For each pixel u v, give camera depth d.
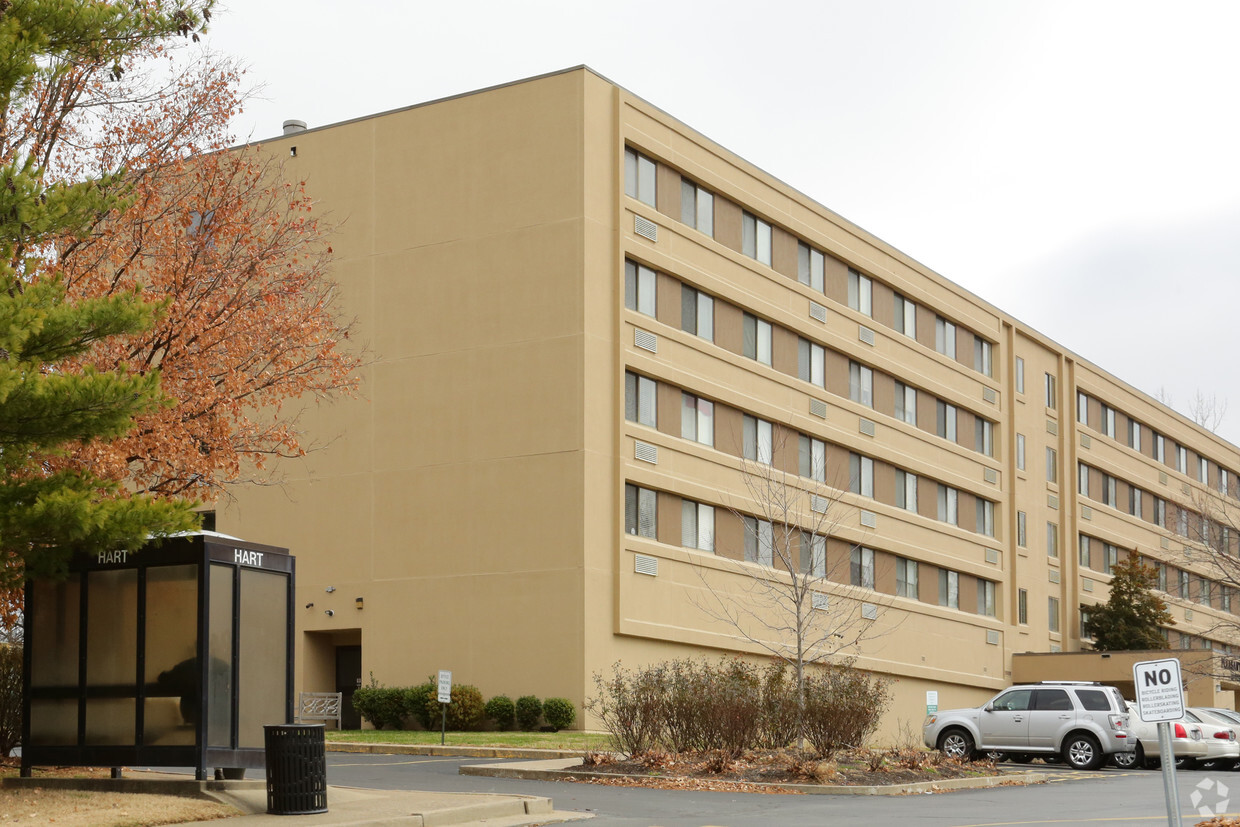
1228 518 56.53
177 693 15.83
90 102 22.66
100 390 14.73
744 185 42.00
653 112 38.12
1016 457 56.50
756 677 25.70
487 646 34.97
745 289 41.44
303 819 14.27
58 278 15.37
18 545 15.37
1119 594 58.78
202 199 24.27
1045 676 53.56
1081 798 19.64
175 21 18.70
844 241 46.88
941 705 49.94
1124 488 66.62
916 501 49.81
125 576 16.33
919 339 51.34
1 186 15.34
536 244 35.81
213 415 23.23
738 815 16.47
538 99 36.34
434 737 30.28
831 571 44.19
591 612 33.97
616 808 17.25
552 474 34.75
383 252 37.88
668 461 37.25
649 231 37.44
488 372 36.00
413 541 36.44
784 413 42.53
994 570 54.06
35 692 16.58
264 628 16.61
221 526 39.19
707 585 38.00
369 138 38.53
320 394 37.72
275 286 24.94
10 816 13.48
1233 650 73.19
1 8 15.98
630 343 36.28
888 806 17.94
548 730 33.38
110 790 15.98
